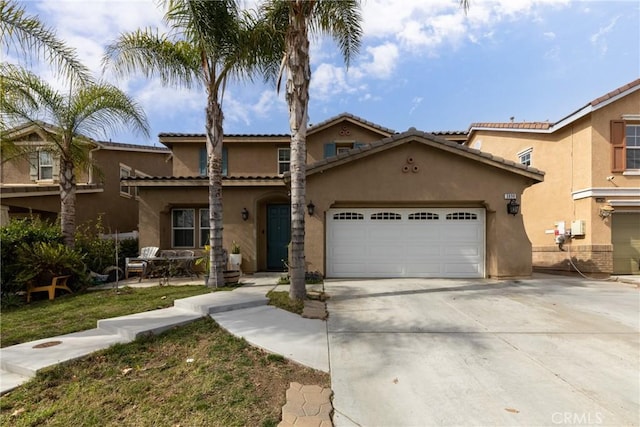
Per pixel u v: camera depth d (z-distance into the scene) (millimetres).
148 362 4512
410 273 10992
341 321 6164
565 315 6570
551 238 13195
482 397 3658
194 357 4645
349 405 3498
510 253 10625
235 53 8578
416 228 11062
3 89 9414
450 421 3250
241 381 3992
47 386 3902
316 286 9375
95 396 3688
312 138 15734
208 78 9109
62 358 4445
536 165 14078
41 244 8930
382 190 10672
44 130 10578
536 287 9305
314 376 4133
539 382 3975
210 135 9281
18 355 4555
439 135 17297
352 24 8492
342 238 11039
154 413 3379
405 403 3539
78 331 5715
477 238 11016
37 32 8445
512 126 15125
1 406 3521
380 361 4512
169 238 13836
